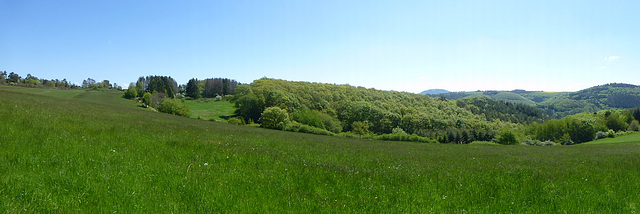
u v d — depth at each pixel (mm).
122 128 15039
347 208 5168
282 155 11578
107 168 6406
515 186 7691
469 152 26719
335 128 107812
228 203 5000
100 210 4344
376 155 16656
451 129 120000
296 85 144125
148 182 5762
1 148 7121
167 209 4539
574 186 7801
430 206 5531
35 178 5266
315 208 5105
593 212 5605
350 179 7480
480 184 7785
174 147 10633
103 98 104375
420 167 11070
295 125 81750
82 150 7988
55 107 24750
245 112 109062
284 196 5629
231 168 7762
